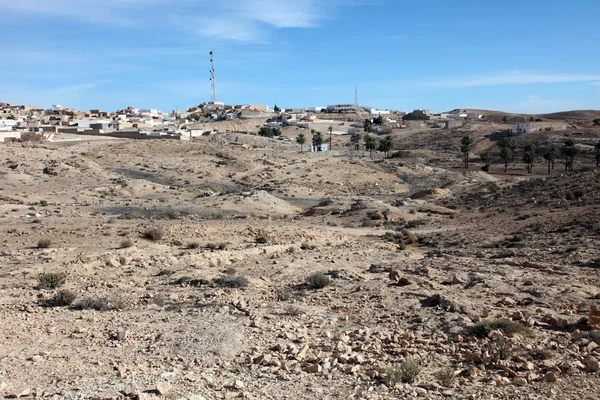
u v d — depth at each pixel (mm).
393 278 27625
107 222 57625
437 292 23828
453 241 50469
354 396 11805
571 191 77062
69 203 88125
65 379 12586
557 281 25969
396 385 12336
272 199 94875
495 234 51188
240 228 55375
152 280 29000
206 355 14781
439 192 120125
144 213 76625
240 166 150875
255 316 19359
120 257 35719
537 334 16844
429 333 17406
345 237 57125
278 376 13156
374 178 146750
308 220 78562
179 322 18516
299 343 16109
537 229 49812
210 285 27156
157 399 11102
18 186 103375
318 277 26469
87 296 23750
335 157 175750
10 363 13781
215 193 108812
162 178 131625
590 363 13656
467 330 17266
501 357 14555
